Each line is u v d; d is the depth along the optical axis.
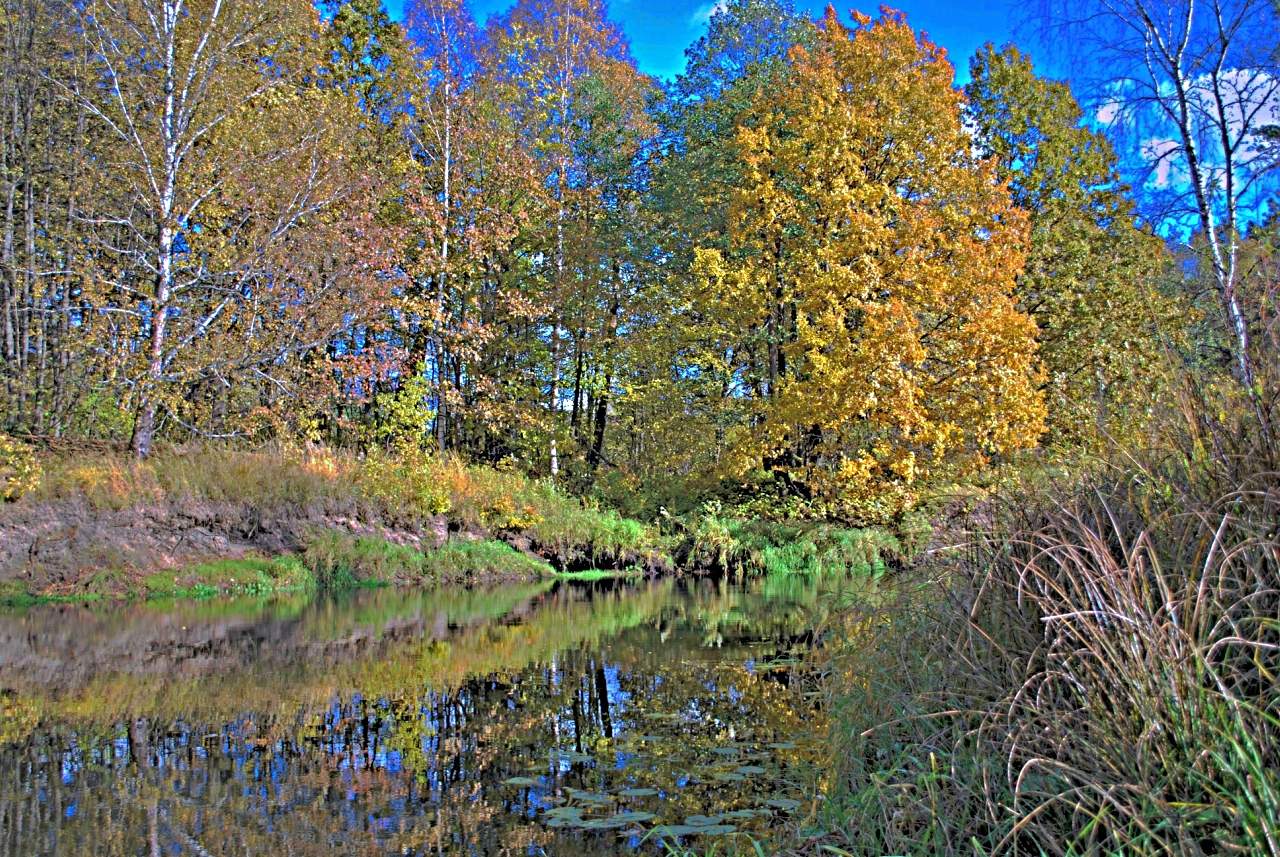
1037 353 16.77
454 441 21.89
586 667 6.80
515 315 20.59
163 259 14.15
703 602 11.17
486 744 4.78
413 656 7.30
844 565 14.72
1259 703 2.47
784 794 3.99
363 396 17.38
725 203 18.92
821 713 5.29
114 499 11.59
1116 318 15.95
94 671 6.66
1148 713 2.60
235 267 15.95
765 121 17.34
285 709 5.54
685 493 17.83
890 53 16.42
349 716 5.37
